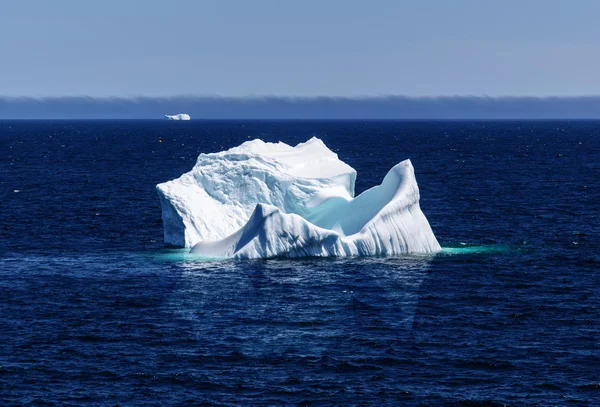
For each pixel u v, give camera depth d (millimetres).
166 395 95000
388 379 99938
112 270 154625
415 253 168750
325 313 126500
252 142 196000
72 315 125000
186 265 157875
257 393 95688
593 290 141750
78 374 100938
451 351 109688
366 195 175125
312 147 197625
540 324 121750
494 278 149375
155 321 122250
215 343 112500
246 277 147625
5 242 185500
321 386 97750
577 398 94375
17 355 107062
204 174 183125
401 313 126875
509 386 97812
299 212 179750
